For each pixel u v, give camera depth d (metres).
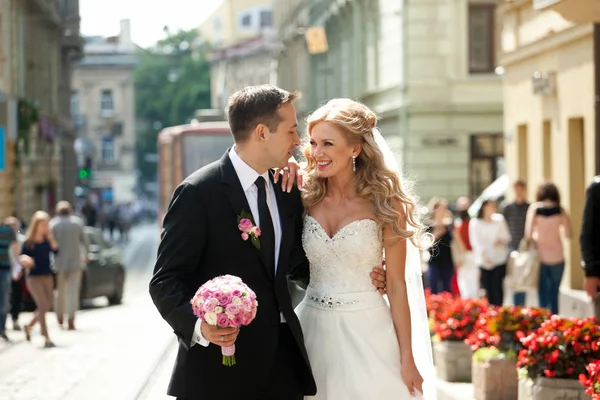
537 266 16.98
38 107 43.28
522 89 24.89
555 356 9.77
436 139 37.91
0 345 18.12
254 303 5.77
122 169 120.81
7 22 37.50
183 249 6.03
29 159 41.25
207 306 5.70
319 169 6.63
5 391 13.11
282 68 76.38
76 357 16.23
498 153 38.19
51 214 44.97
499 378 11.27
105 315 23.69
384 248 6.76
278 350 6.18
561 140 21.70
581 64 20.22
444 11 37.81
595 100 16.61
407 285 7.05
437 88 37.84
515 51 24.89
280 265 6.23
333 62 53.50
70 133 59.72
